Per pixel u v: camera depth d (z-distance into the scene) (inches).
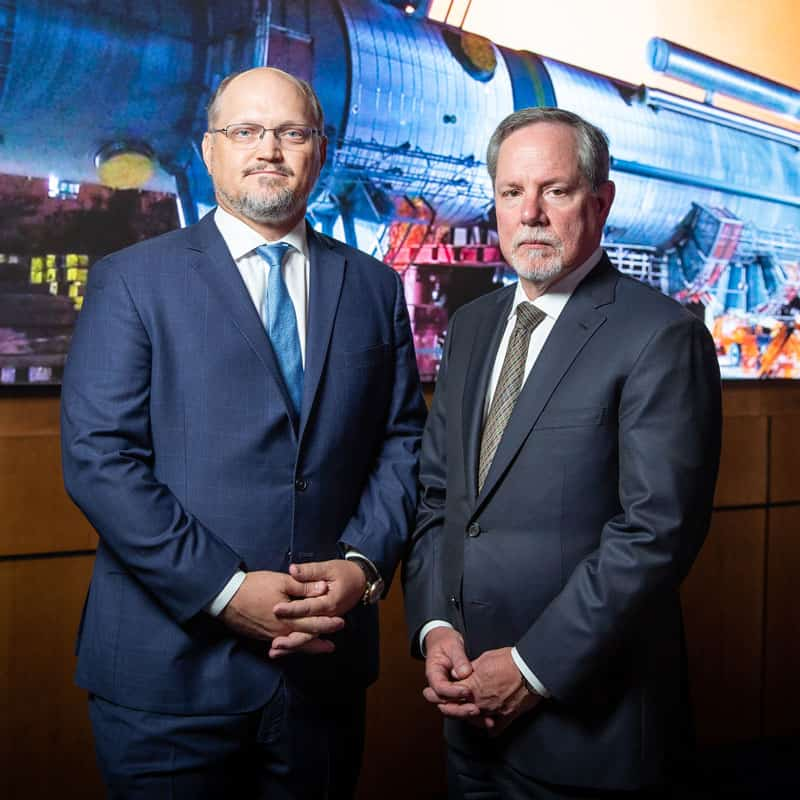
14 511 81.4
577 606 53.0
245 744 59.2
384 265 70.2
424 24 94.3
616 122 105.9
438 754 102.5
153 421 59.1
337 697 62.5
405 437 68.1
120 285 59.9
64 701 84.3
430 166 95.2
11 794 82.4
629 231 108.1
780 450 121.0
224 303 60.4
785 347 121.5
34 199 77.7
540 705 55.7
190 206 84.3
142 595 58.9
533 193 56.7
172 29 82.2
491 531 58.0
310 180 62.3
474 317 66.4
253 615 56.1
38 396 80.0
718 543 117.0
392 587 99.3
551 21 101.7
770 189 119.3
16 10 75.7
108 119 80.1
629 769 54.0
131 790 57.8
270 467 59.6
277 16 86.2
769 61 118.2
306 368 61.7
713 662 117.5
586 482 55.5
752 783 106.3
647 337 54.9
